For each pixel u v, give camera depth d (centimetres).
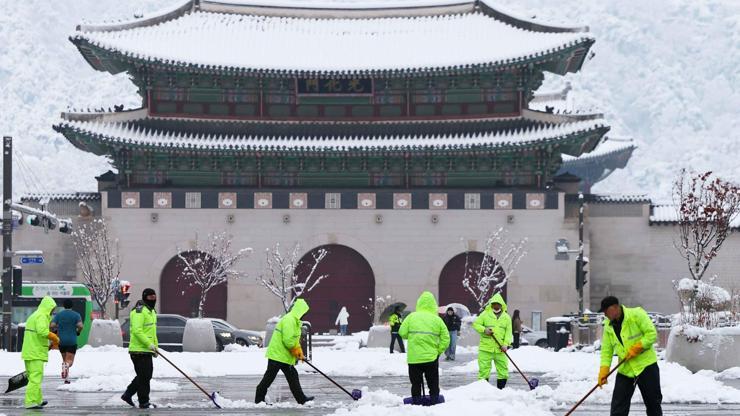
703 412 4378
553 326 9894
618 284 14025
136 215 13388
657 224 13975
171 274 13438
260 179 13712
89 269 13088
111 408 4659
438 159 13700
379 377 6581
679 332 5959
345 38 14425
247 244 13438
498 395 4594
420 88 13875
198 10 14775
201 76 13788
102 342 8594
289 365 4700
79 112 13500
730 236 13688
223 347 10019
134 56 13275
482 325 5122
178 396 5234
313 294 13538
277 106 13925
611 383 5062
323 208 13475
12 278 9062
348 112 13912
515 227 13388
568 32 13700
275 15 14975
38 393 4669
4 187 8556
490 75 13700
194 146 13300
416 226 13462
